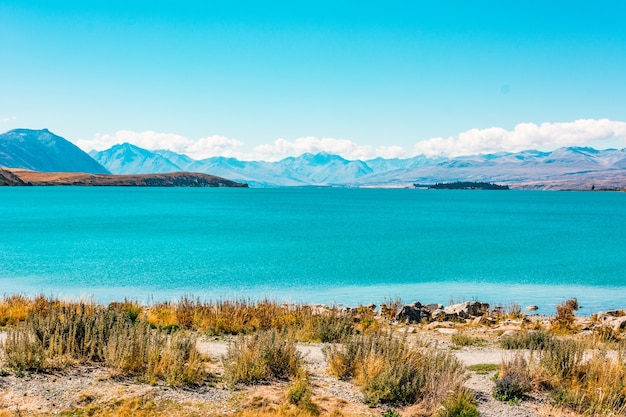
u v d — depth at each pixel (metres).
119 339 13.66
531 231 94.12
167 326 21.05
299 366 14.28
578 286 44.09
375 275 47.75
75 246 62.88
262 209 162.25
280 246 66.50
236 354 14.21
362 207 190.75
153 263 51.22
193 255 57.38
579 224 113.12
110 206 158.38
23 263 49.75
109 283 41.03
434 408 11.73
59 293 36.31
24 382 11.91
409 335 22.25
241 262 53.22
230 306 24.94
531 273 49.91
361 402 12.19
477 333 23.41
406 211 164.62
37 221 99.38
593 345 17.69
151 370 13.05
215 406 11.38
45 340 14.02
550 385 13.56
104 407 10.90
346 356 14.74
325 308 30.11
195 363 13.52
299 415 10.98
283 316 23.84
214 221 108.69
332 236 80.31
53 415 10.38
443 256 60.03
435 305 33.31
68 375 12.59
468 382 14.02
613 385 12.86
